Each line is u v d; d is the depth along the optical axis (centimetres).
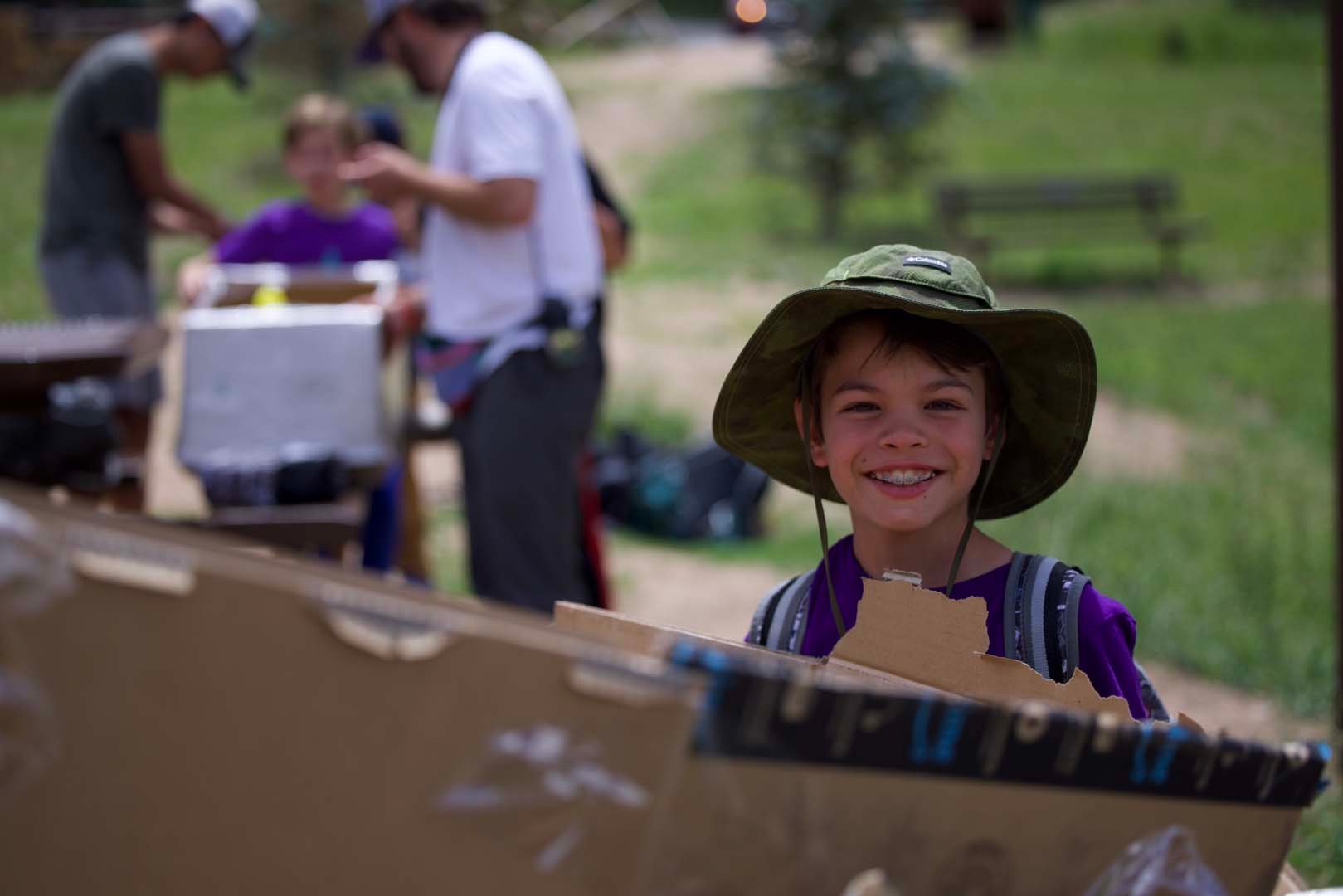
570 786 119
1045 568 223
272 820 114
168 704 111
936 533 232
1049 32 3812
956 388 222
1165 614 700
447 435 670
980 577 229
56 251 702
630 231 604
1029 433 241
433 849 117
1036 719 137
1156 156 2759
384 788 116
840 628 229
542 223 520
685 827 123
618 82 3134
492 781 117
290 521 462
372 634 113
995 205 2161
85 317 704
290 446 518
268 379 527
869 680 177
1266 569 781
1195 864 152
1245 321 1806
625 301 1702
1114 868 148
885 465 223
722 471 945
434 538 855
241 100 2569
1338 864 349
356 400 527
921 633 185
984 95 3122
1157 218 2192
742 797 125
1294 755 160
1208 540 866
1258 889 165
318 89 2495
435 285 530
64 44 2578
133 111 691
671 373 1372
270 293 605
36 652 108
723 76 3234
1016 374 232
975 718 133
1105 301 1956
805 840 129
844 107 2211
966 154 2753
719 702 121
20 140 2122
